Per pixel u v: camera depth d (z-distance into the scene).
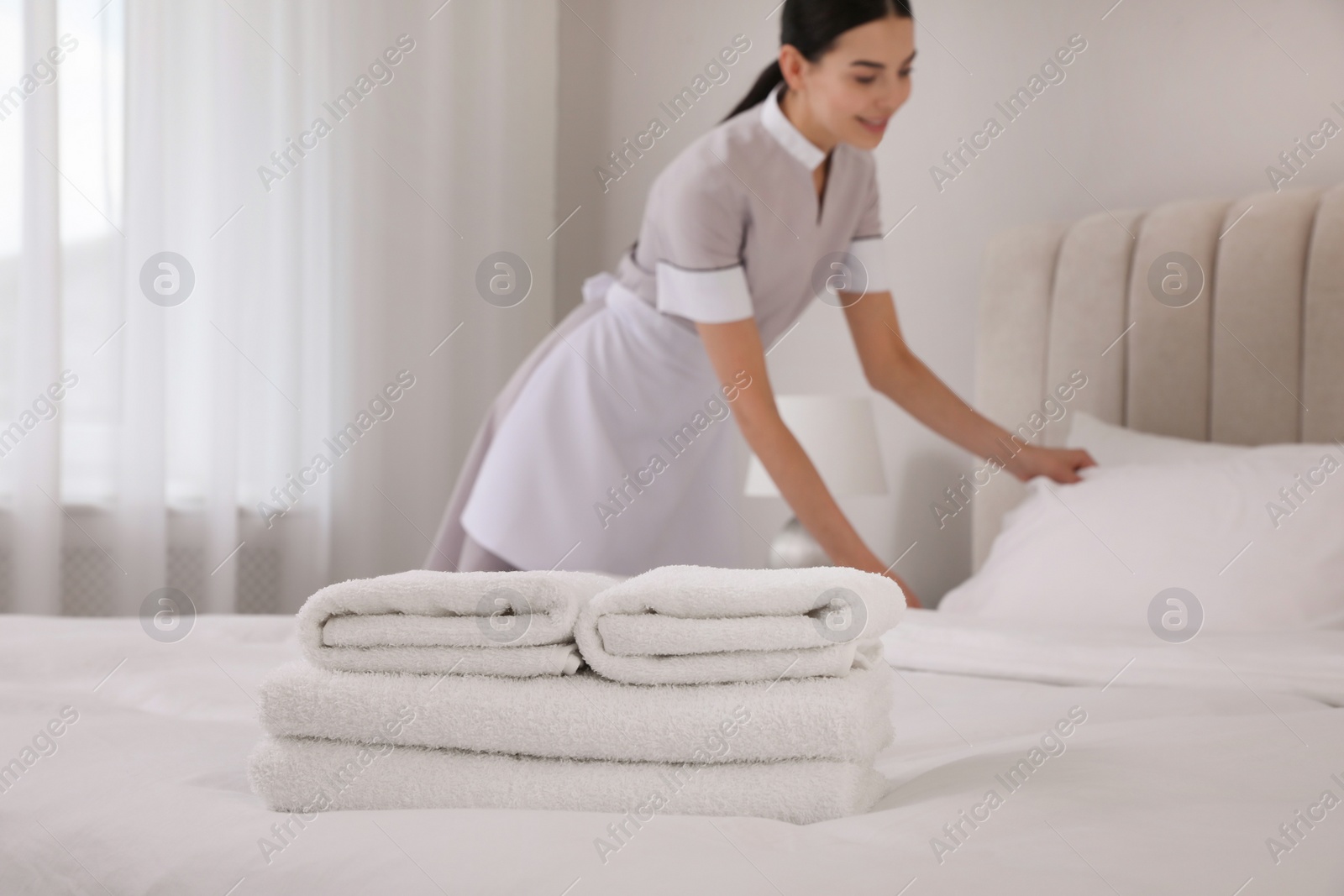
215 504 2.64
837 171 2.09
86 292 2.47
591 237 3.43
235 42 2.68
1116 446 2.13
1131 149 2.38
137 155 2.51
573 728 0.67
